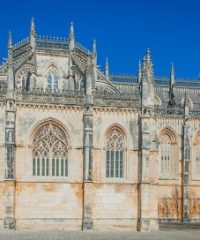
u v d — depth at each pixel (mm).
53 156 74875
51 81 97000
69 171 74750
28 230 71938
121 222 75312
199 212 100875
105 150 76250
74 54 98812
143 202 75250
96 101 76188
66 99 75250
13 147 72062
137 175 76875
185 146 99875
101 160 75750
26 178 73188
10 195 71250
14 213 71750
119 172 76688
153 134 78312
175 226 87625
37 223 72812
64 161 75125
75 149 75125
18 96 73562
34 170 74125
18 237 63688
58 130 75312
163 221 98375
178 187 100125
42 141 74688
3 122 73188
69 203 74062
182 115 101062
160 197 99062
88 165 74125
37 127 74312
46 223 73125
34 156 74312
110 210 75250
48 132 74938
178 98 124438
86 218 73312
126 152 76938
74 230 73500
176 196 99812
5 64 91625
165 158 100375
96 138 75875
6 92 73312
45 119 74500
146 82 77875
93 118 75875
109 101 76688
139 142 77250
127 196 76125
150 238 66062
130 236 67688
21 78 92125
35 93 74250
